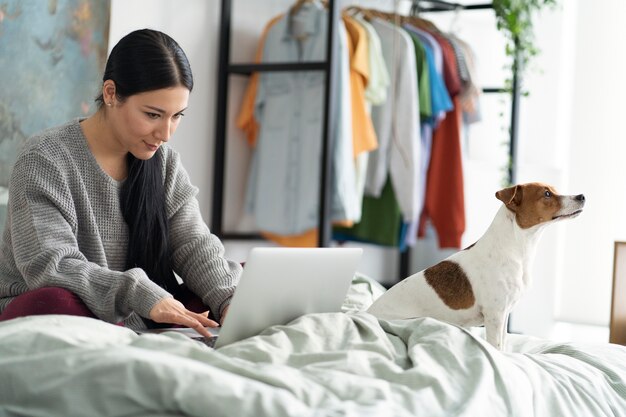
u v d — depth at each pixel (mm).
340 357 1406
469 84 4172
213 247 2076
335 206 3576
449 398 1343
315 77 3654
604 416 1587
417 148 3883
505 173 4500
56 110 3016
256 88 3773
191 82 1842
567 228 5168
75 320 1383
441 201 4133
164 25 3506
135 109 1794
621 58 5035
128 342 1388
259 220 3795
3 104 2832
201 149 3729
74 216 1829
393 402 1284
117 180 1949
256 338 1457
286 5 3957
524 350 1989
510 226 1915
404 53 3867
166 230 2029
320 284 1674
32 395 1184
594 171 5098
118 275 1694
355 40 3740
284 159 3727
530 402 1461
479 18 4785
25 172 1791
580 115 5121
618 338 3021
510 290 1904
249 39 3869
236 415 1153
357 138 3703
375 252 4816
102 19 3172
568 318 5180
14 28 2855
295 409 1183
